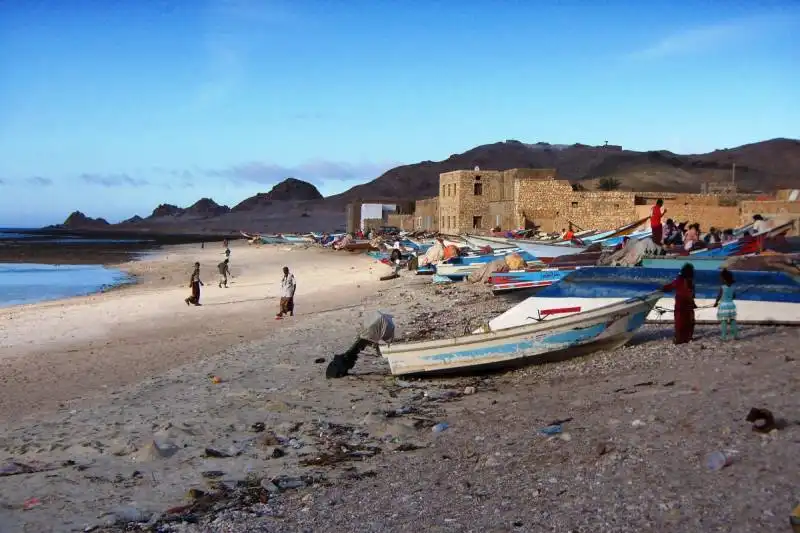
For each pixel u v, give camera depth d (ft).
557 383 44.21
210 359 61.36
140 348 69.00
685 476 24.52
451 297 100.42
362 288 127.34
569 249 108.99
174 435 37.19
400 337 67.67
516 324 56.03
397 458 32.65
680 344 49.37
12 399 48.62
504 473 28.02
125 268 220.84
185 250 344.28
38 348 69.72
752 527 20.03
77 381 54.39
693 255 71.00
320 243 313.12
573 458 28.35
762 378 36.45
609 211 189.37
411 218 320.50
